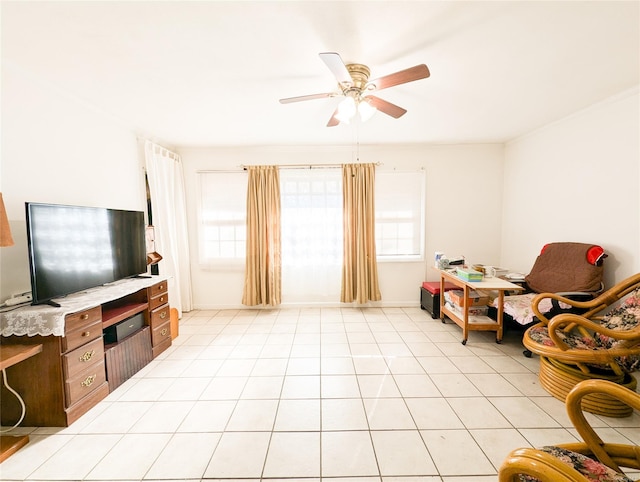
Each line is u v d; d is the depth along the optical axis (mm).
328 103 2406
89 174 2422
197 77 1963
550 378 1953
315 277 3877
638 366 1678
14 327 1636
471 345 2736
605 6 1326
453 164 3797
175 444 1559
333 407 1851
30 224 1675
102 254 2213
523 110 2631
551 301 2367
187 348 2742
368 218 3762
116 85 2066
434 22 1431
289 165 3734
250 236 3734
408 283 3906
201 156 3797
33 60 1737
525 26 1468
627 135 2291
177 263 3576
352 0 1274
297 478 1345
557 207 2967
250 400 1937
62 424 1688
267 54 1697
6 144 1788
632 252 2281
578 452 1064
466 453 1475
